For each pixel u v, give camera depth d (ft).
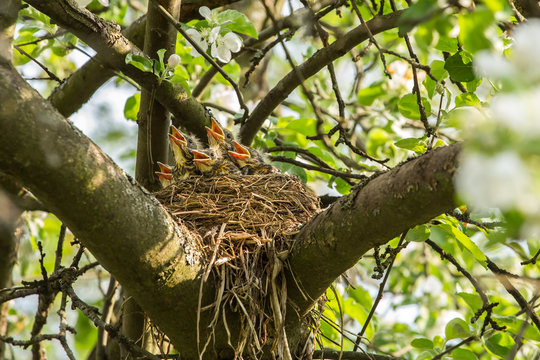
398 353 38.14
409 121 40.81
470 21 13.29
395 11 25.07
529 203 9.64
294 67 17.88
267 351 20.86
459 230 23.54
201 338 20.45
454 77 23.17
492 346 26.13
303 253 19.90
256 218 24.12
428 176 15.93
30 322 45.73
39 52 32.60
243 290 20.42
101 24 24.84
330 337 28.73
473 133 10.11
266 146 34.24
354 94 43.75
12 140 15.25
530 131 9.75
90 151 16.66
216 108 37.09
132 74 26.22
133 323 27.99
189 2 30.37
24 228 39.17
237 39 25.26
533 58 10.41
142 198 18.13
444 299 43.01
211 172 30.68
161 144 29.04
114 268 18.37
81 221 17.02
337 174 29.55
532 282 24.09
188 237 19.77
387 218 17.21
